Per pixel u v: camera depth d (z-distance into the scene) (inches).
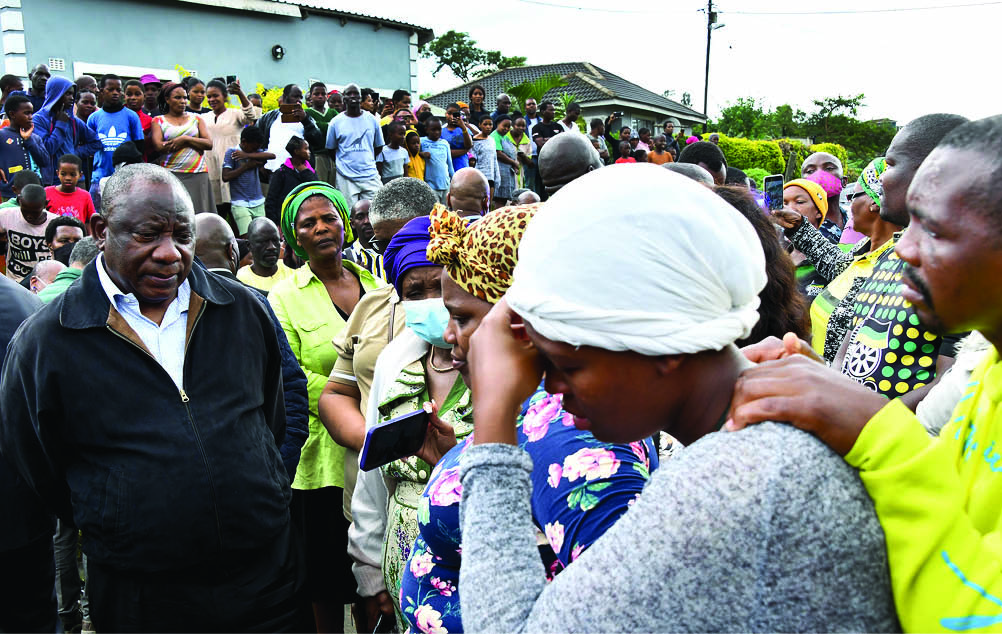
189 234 94.2
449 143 445.7
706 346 35.9
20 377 90.0
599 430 39.7
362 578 105.0
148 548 89.2
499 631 35.9
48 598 113.3
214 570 93.8
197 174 328.2
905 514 32.8
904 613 33.2
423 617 65.2
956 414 42.9
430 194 137.7
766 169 1006.4
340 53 717.9
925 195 36.7
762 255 39.6
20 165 297.3
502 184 485.1
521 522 38.8
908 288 38.7
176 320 96.3
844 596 32.1
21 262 253.0
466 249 64.1
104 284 92.4
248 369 99.7
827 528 31.8
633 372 37.2
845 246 187.5
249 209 339.6
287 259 189.0
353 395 118.0
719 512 31.8
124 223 89.0
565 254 36.0
